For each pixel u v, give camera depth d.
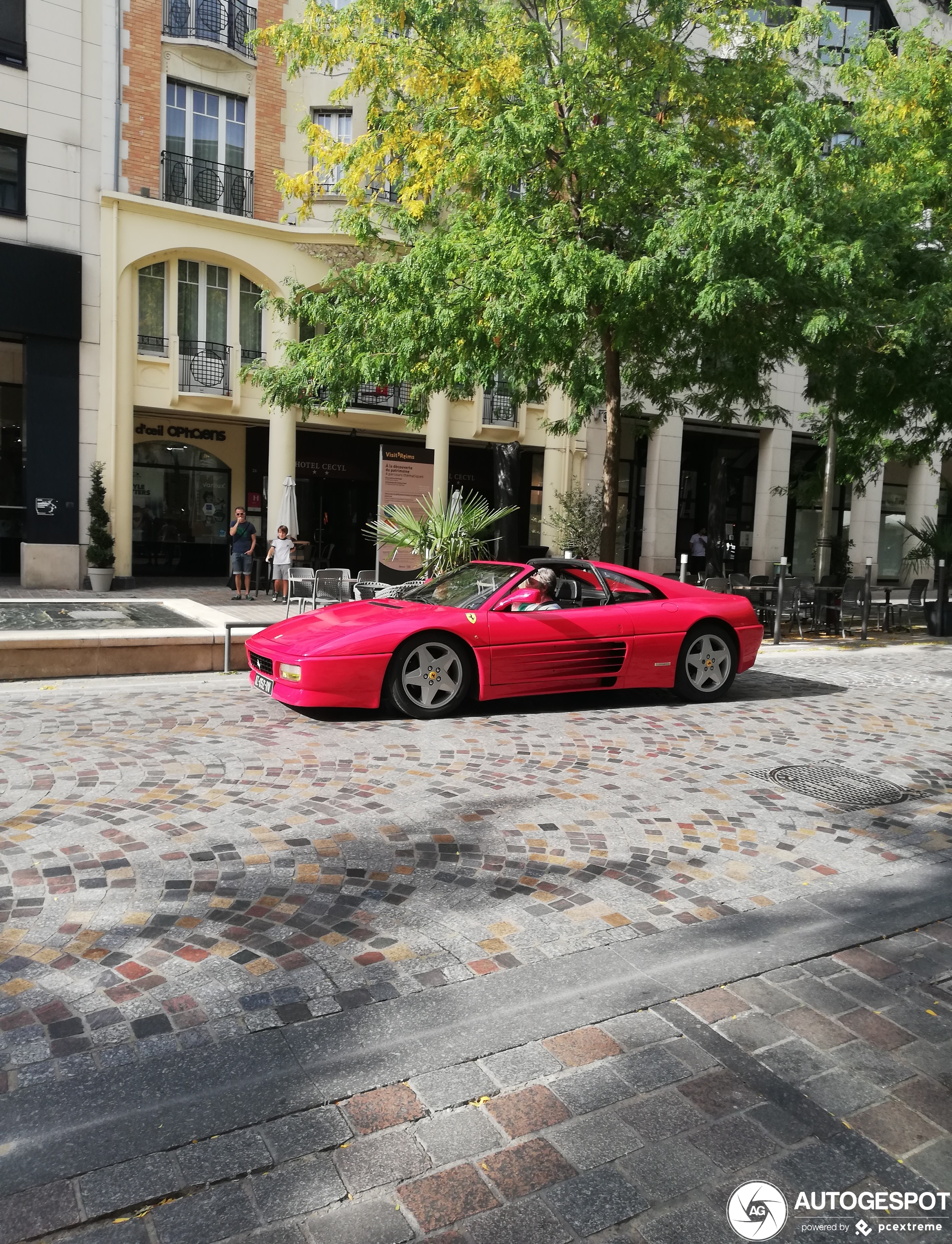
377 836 4.55
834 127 10.64
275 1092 2.51
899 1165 2.32
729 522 27.06
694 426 25.45
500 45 11.38
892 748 6.83
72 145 17.36
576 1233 2.06
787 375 26.09
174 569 21.97
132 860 4.12
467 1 11.25
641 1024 2.92
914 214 12.91
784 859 4.43
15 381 19.80
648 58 11.41
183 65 18.33
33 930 3.43
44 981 3.07
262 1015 2.90
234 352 19.72
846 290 11.32
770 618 14.77
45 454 17.53
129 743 6.16
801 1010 3.04
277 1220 2.07
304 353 13.04
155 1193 2.12
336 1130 2.37
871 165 12.83
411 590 10.42
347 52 11.77
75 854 4.16
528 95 10.66
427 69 11.44
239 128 19.17
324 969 3.21
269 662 7.41
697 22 11.70
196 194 18.77
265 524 22.62
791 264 9.88
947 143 13.31
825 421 16.48
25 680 8.24
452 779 5.57
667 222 10.80
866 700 8.91
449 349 11.53
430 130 11.40
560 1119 2.45
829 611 15.21
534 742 6.61
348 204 18.16
